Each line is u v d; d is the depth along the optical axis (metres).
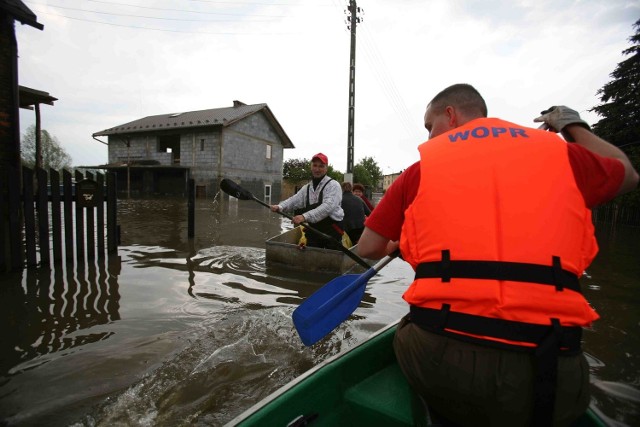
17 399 1.81
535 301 0.89
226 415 1.74
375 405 1.45
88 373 2.05
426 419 1.19
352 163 13.66
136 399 1.83
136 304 3.17
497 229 0.95
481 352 0.92
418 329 1.06
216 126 19.23
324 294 1.88
